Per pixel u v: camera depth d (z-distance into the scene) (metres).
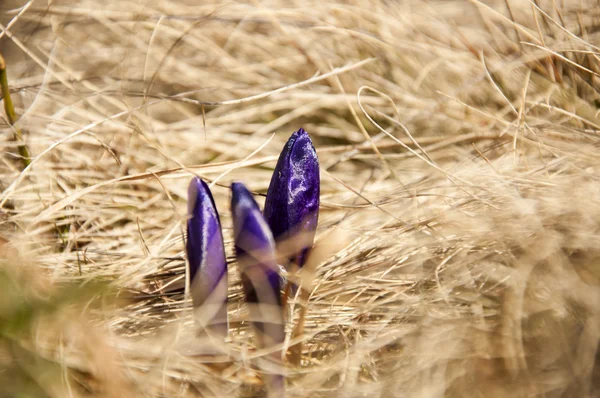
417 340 0.40
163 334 0.41
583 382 0.38
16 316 0.39
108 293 0.41
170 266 0.46
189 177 0.52
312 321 0.42
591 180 0.44
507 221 0.43
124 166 0.52
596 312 0.39
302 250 0.40
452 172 0.49
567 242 0.42
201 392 0.40
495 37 0.58
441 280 0.42
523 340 0.40
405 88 0.57
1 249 0.43
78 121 0.56
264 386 0.40
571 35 0.52
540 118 0.53
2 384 0.38
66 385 0.39
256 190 0.53
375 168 0.54
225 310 0.39
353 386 0.40
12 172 0.51
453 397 0.39
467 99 0.55
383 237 0.45
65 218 0.49
